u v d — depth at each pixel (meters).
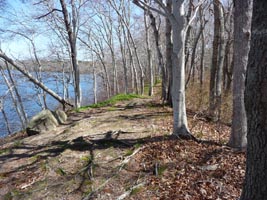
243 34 4.77
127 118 9.01
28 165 5.21
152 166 4.68
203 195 3.63
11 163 5.40
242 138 5.16
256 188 2.16
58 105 21.95
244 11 4.68
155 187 3.98
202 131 6.95
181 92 5.87
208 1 15.56
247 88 2.10
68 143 6.27
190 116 8.77
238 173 4.16
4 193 4.17
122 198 3.76
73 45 12.91
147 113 9.77
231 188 3.77
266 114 1.99
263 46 1.91
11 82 19.00
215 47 8.62
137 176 4.38
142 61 34.84
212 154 4.96
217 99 8.42
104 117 9.47
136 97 15.29
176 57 5.67
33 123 8.00
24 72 10.23
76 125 8.25
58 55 22.08
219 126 7.40
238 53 4.91
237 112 5.12
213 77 8.74
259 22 1.92
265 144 2.04
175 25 5.50
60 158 5.35
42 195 4.01
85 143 6.10
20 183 4.45
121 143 5.99
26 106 24.42
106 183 4.22
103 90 33.50
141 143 5.84
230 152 5.00
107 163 4.95
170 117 8.80
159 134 6.52
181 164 4.64
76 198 3.87
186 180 4.09
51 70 23.19
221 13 8.43
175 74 5.79
